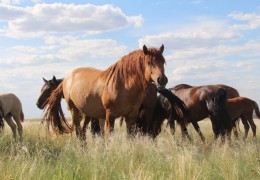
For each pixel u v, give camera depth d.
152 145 8.29
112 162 6.89
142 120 12.55
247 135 16.48
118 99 9.03
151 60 8.38
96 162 6.64
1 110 14.89
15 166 6.29
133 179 5.56
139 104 9.26
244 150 8.38
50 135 11.76
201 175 6.00
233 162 6.95
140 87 8.85
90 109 9.87
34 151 8.53
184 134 12.66
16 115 16.05
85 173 6.21
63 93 11.60
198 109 12.80
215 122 12.57
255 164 7.30
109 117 9.25
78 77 10.55
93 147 8.01
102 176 6.07
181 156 6.95
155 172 6.31
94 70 10.58
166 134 13.61
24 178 5.64
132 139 9.13
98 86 9.50
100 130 12.53
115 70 9.14
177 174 5.95
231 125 12.41
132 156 7.27
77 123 11.03
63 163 6.76
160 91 12.49
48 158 7.67
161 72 8.22
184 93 13.20
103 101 9.34
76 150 7.68
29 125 17.30
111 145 7.95
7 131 15.89
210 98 12.52
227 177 6.15
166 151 7.96
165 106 13.05
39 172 6.15
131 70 8.84
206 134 14.89
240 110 15.88
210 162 7.09
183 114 12.51
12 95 15.95
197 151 8.36
